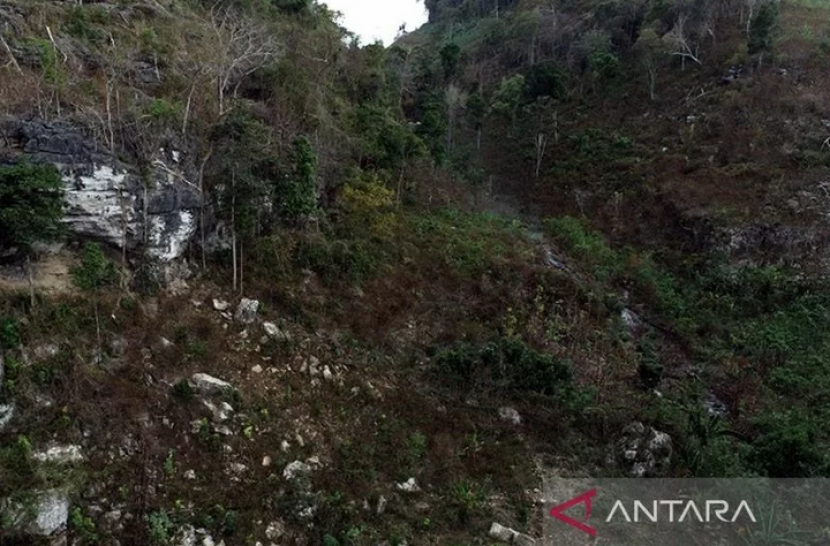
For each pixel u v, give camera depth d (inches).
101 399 347.3
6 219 340.2
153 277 432.8
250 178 494.9
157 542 314.8
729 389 615.5
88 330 373.1
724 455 478.0
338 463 400.8
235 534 336.5
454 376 499.5
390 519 376.8
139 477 333.7
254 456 376.2
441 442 439.8
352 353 494.6
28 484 297.0
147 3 609.6
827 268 782.5
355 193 653.9
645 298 778.2
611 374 577.3
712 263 832.9
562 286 684.7
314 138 620.4
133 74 494.6
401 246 658.2
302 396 432.5
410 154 794.2
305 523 355.6
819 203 842.2
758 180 909.2
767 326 717.3
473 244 725.3
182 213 456.4
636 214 973.8
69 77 442.0
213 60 542.0
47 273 382.3
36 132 378.6
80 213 395.2
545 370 510.6
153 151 434.3
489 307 622.8
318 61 708.0
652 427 485.1
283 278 516.1
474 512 395.5
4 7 485.1
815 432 529.3
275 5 780.6
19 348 335.9
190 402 376.2
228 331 445.4
